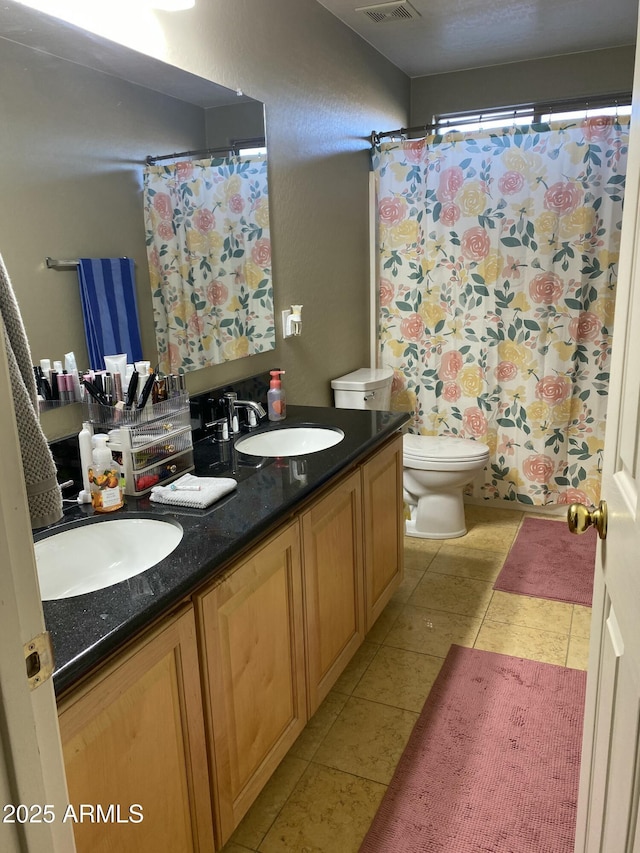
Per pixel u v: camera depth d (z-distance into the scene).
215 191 2.23
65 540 1.48
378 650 2.39
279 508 1.57
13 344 1.02
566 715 2.02
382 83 3.59
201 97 2.11
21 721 0.62
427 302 3.45
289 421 2.46
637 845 0.85
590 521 1.17
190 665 1.28
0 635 0.59
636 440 0.93
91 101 1.71
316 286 2.99
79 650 1.01
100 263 1.77
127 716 1.12
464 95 3.95
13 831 0.61
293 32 2.63
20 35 1.50
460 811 1.68
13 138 1.50
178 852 1.29
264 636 1.57
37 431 1.00
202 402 2.22
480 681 2.20
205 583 1.34
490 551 3.15
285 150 2.63
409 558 3.11
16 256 1.53
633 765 0.89
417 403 3.64
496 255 3.26
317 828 1.65
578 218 3.09
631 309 0.99
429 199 3.31
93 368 1.78
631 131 1.04
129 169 1.85
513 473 3.54
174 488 1.65
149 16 1.87
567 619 2.56
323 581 1.90
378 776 1.81
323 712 2.07
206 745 1.36
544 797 1.71
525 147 3.09
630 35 3.39
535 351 3.31
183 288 2.12
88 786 1.05
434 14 3.01
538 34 3.34
